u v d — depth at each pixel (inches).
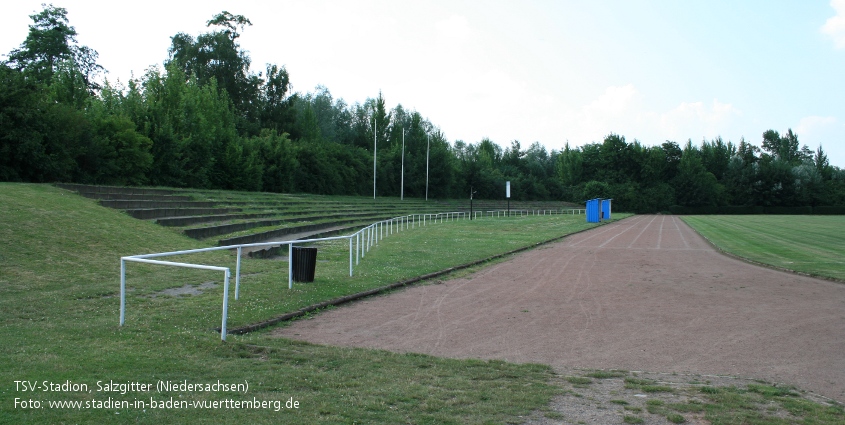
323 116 3599.9
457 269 760.3
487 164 4330.7
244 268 618.5
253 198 1521.9
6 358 273.3
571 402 250.1
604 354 351.6
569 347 367.6
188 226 891.4
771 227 2038.6
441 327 419.2
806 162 4645.7
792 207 4192.9
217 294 469.7
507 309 494.9
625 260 920.9
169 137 1536.7
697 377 302.4
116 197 970.1
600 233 1644.9
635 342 383.2
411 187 3417.8
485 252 968.9
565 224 2026.3
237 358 298.4
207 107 1935.3
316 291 513.3
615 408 243.8
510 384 275.0
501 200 3996.1
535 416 230.1
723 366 327.6
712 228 1966.0
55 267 517.7
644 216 3361.2
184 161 1620.3
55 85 1450.5
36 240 582.2
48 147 1094.4
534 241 1243.2
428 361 314.0
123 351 297.0
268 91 2856.8
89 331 333.4
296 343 342.6
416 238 1211.2
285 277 576.7
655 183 4448.8
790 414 241.4
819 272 751.7
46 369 259.3
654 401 253.6
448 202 3230.8
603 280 684.7
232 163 1935.3
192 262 621.0
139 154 1365.7
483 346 366.3
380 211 2102.6
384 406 233.3
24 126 1021.8
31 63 1921.8
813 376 310.3
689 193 4333.2
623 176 4628.4
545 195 4441.4
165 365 277.9
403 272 676.7
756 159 4958.2
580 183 4726.9
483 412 231.5
